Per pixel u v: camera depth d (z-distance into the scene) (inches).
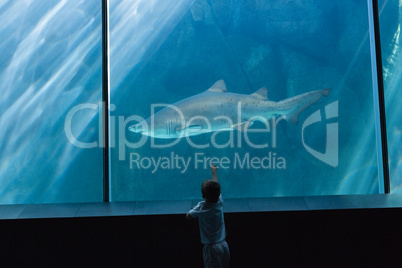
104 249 149.3
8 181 198.1
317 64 209.9
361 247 152.4
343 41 210.2
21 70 199.9
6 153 198.1
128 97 206.7
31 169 199.6
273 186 206.2
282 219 151.3
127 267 150.1
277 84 209.0
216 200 125.0
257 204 161.9
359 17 210.4
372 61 209.2
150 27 208.4
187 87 208.5
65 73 202.7
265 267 152.4
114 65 206.8
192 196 204.5
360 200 165.9
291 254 152.3
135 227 149.8
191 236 150.9
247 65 210.7
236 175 205.8
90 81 204.2
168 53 209.3
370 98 208.5
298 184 206.8
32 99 200.2
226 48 210.8
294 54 210.8
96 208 161.9
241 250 151.9
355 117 207.8
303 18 210.7
